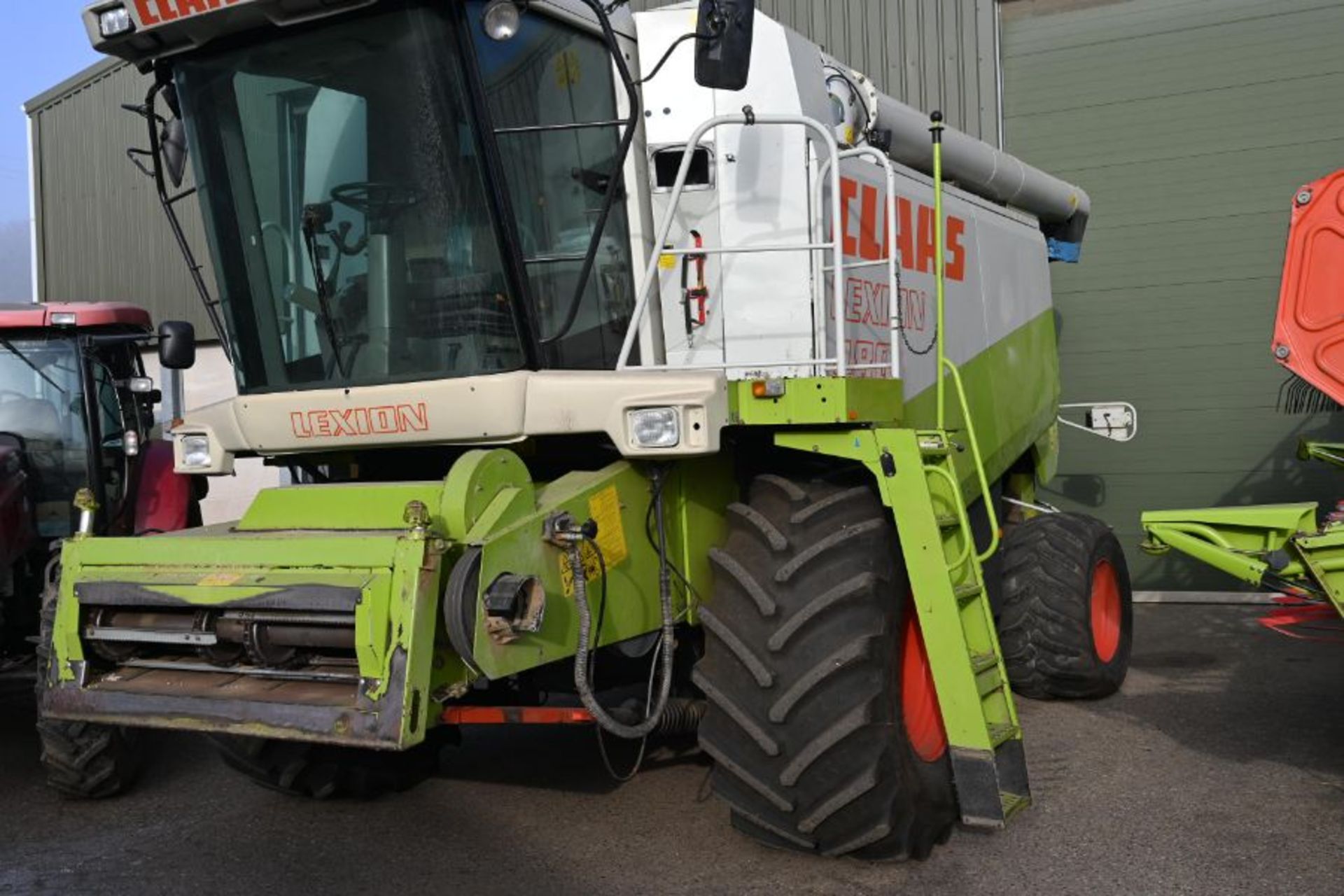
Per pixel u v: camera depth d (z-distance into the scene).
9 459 5.96
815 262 4.42
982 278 6.49
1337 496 9.02
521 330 4.01
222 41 4.20
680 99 4.65
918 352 5.55
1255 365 9.25
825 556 3.81
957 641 3.84
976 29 9.81
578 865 4.08
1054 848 4.12
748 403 3.93
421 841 4.38
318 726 3.40
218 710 3.56
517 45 4.11
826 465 4.34
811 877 3.90
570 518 3.62
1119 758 5.21
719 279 4.61
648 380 3.77
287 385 4.42
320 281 4.24
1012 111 9.81
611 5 4.48
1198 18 9.29
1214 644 7.87
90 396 6.56
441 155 3.97
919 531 3.88
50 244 15.18
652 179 4.68
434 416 4.04
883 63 10.05
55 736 4.84
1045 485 8.85
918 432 4.08
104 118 14.38
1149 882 3.81
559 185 4.29
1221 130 9.27
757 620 3.80
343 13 3.95
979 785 3.84
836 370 4.29
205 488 7.58
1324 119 8.99
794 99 4.62
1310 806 4.50
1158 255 9.49
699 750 5.40
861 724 3.61
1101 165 9.60
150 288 14.06
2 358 6.54
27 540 5.98
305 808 4.83
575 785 4.99
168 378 14.05
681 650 4.54
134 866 4.24
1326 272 4.45
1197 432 9.44
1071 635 6.04
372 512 3.85
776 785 3.72
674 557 4.13
